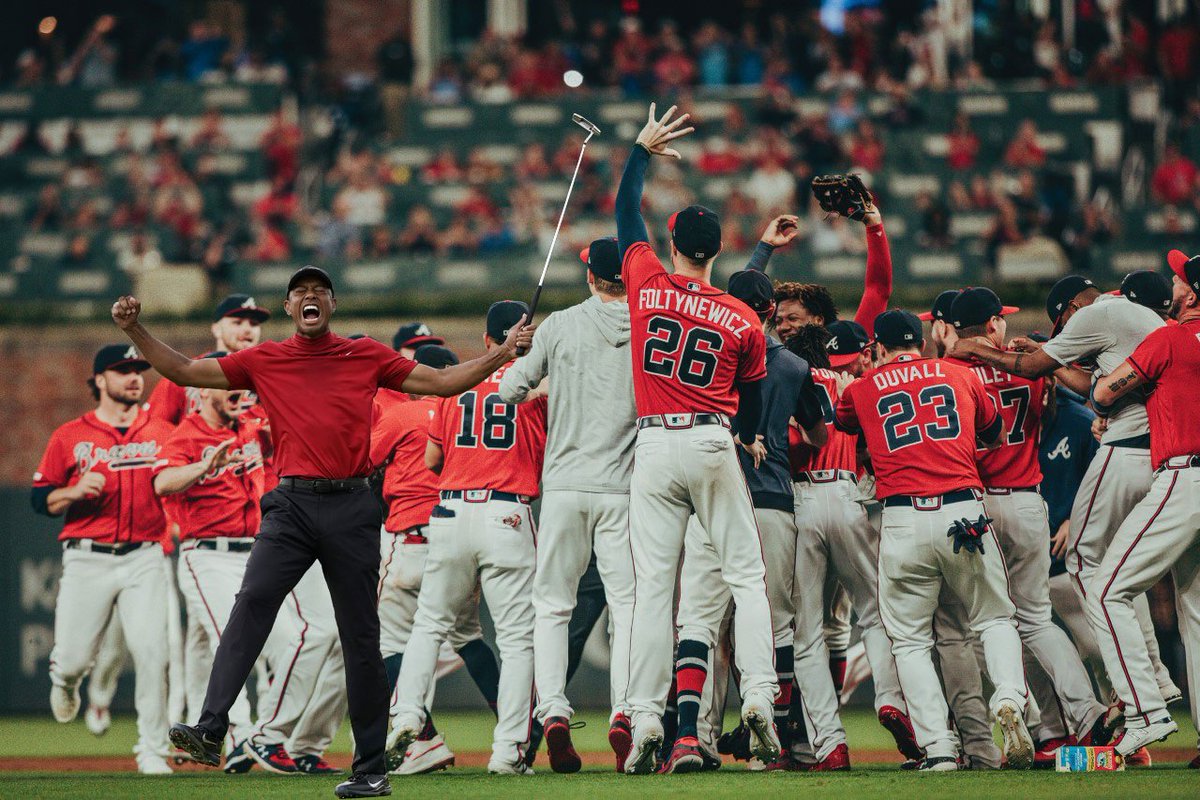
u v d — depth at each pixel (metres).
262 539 20.09
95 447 29.78
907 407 24.62
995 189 71.38
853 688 32.16
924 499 24.25
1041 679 26.67
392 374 20.44
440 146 78.25
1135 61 78.50
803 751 25.86
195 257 66.25
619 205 24.45
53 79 83.88
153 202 71.50
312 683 27.20
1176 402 24.23
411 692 25.47
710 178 72.06
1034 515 25.94
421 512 27.86
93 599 29.69
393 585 28.05
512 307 26.55
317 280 20.17
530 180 72.69
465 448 25.92
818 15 85.69
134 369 30.08
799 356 26.70
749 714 22.73
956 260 63.12
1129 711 24.16
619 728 24.44
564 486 24.86
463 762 31.38
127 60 85.38
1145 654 24.27
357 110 80.38
